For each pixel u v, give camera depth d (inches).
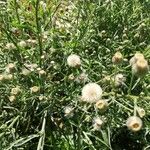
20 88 8.8
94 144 8.5
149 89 8.8
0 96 8.8
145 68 7.0
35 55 9.5
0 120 9.0
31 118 9.0
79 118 8.4
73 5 11.0
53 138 8.7
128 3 10.8
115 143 9.0
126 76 9.1
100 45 10.0
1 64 9.6
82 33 9.8
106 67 9.4
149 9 10.8
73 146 8.5
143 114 7.3
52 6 11.1
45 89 8.7
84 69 9.3
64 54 9.4
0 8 10.4
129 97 7.7
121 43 9.9
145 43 10.1
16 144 8.4
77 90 8.7
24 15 10.8
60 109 8.7
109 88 8.5
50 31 10.0
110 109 8.2
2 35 10.0
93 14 10.6
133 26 10.6
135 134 8.7
